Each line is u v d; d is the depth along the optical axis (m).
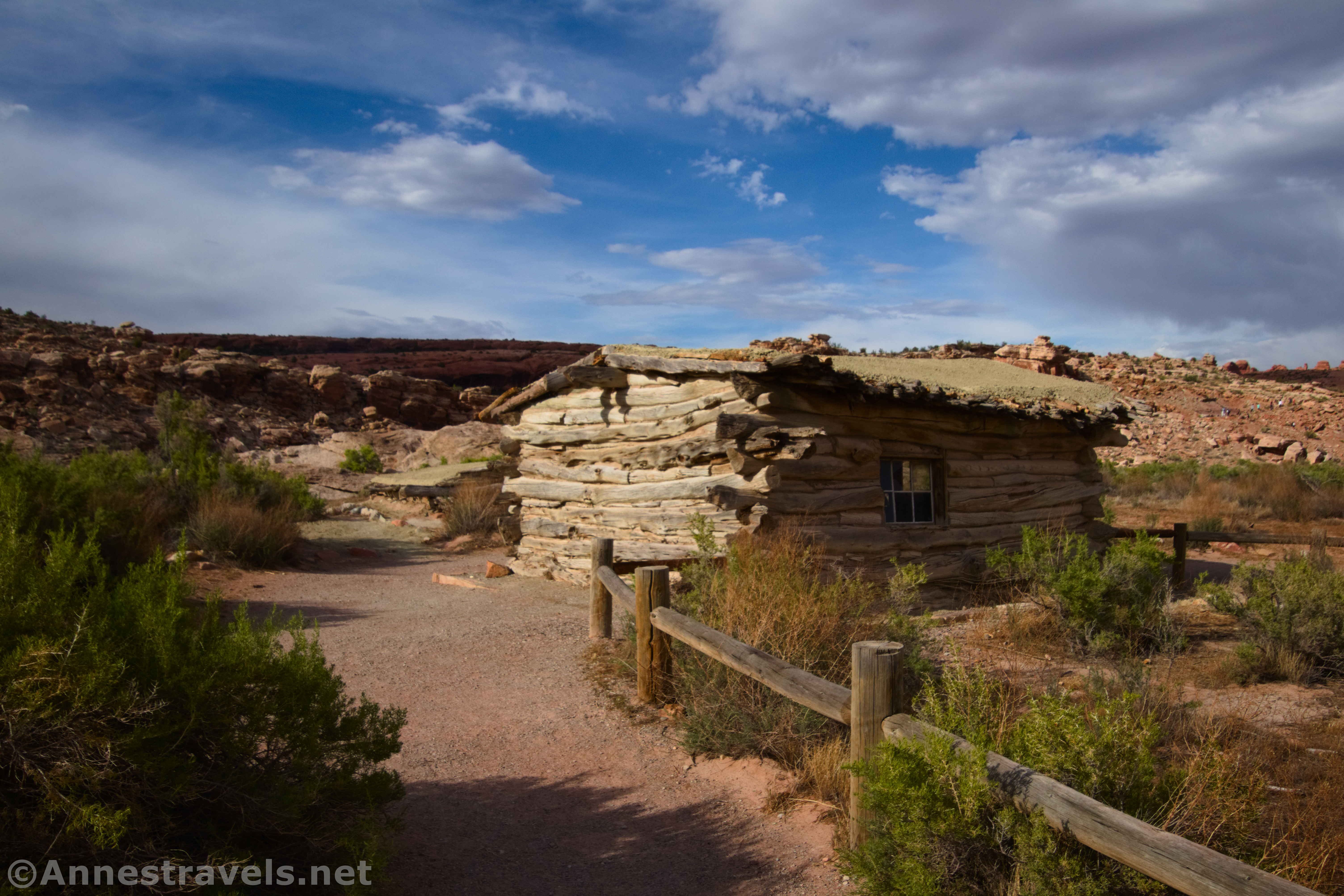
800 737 4.50
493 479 19.30
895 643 3.31
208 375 38.28
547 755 4.88
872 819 3.13
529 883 3.43
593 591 7.39
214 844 2.59
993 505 10.40
